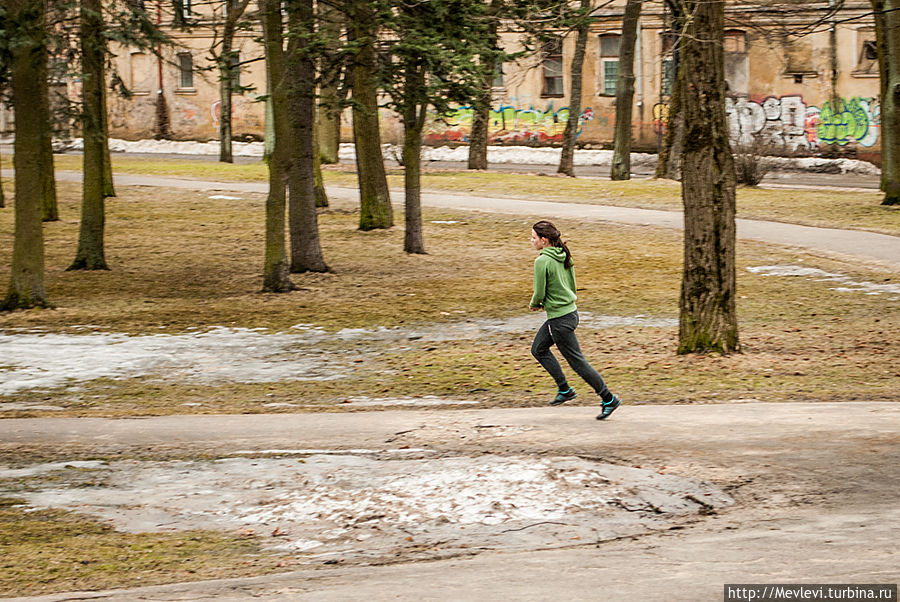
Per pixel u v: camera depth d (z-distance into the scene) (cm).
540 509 869
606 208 3669
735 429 1093
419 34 2184
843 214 3281
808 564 663
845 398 1294
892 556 677
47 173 3497
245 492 951
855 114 5194
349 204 3806
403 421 1198
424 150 5722
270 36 2317
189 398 1456
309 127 2664
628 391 1387
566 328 1182
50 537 844
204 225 3462
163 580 732
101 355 1767
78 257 2744
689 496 885
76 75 2250
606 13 5441
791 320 1955
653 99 5434
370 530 843
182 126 6209
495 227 3359
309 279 2589
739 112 5381
